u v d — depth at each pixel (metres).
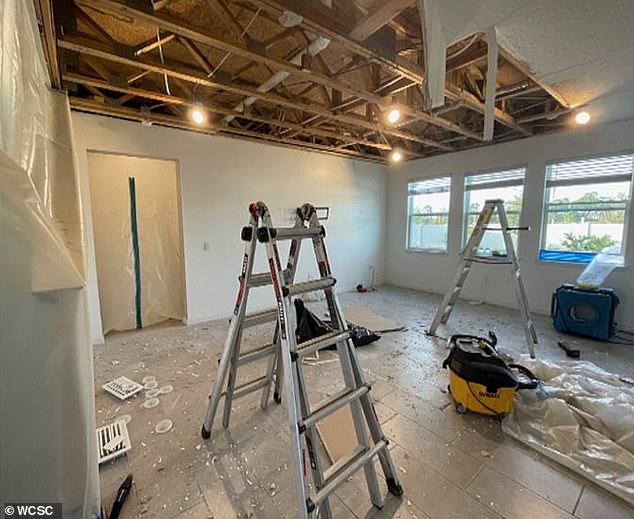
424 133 4.80
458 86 2.80
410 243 6.39
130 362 3.09
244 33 2.07
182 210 4.06
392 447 1.91
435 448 1.91
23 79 1.21
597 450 1.77
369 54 2.10
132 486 1.63
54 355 0.83
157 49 2.55
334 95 3.38
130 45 2.41
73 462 0.90
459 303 5.20
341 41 1.97
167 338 3.74
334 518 1.45
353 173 5.95
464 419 2.19
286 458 1.84
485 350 2.38
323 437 1.95
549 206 4.46
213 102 3.38
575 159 4.15
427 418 2.20
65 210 1.62
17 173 0.77
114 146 3.50
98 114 3.38
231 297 4.58
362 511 1.49
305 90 3.36
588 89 2.48
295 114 4.00
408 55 2.46
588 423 1.97
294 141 4.66
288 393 1.27
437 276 5.87
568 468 1.73
